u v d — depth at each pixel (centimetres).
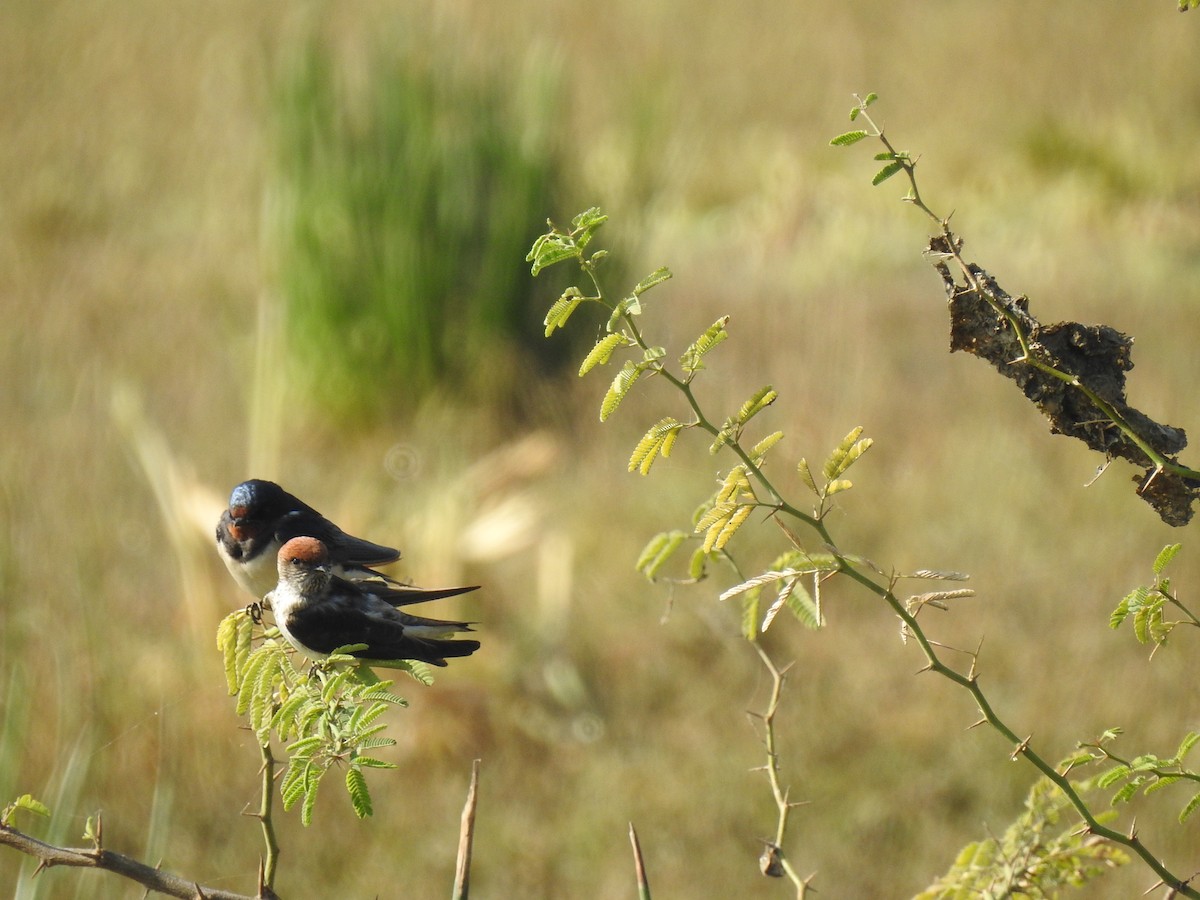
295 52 1578
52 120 2347
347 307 1501
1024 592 1120
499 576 1179
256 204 1930
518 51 1667
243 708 405
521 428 1468
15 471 1258
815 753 981
